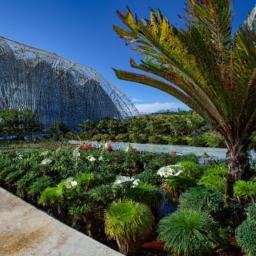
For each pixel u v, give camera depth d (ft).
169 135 77.36
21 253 9.02
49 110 156.35
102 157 25.88
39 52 169.89
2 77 145.59
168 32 10.60
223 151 45.37
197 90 12.80
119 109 181.06
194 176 18.31
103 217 11.78
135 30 10.84
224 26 12.03
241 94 11.76
